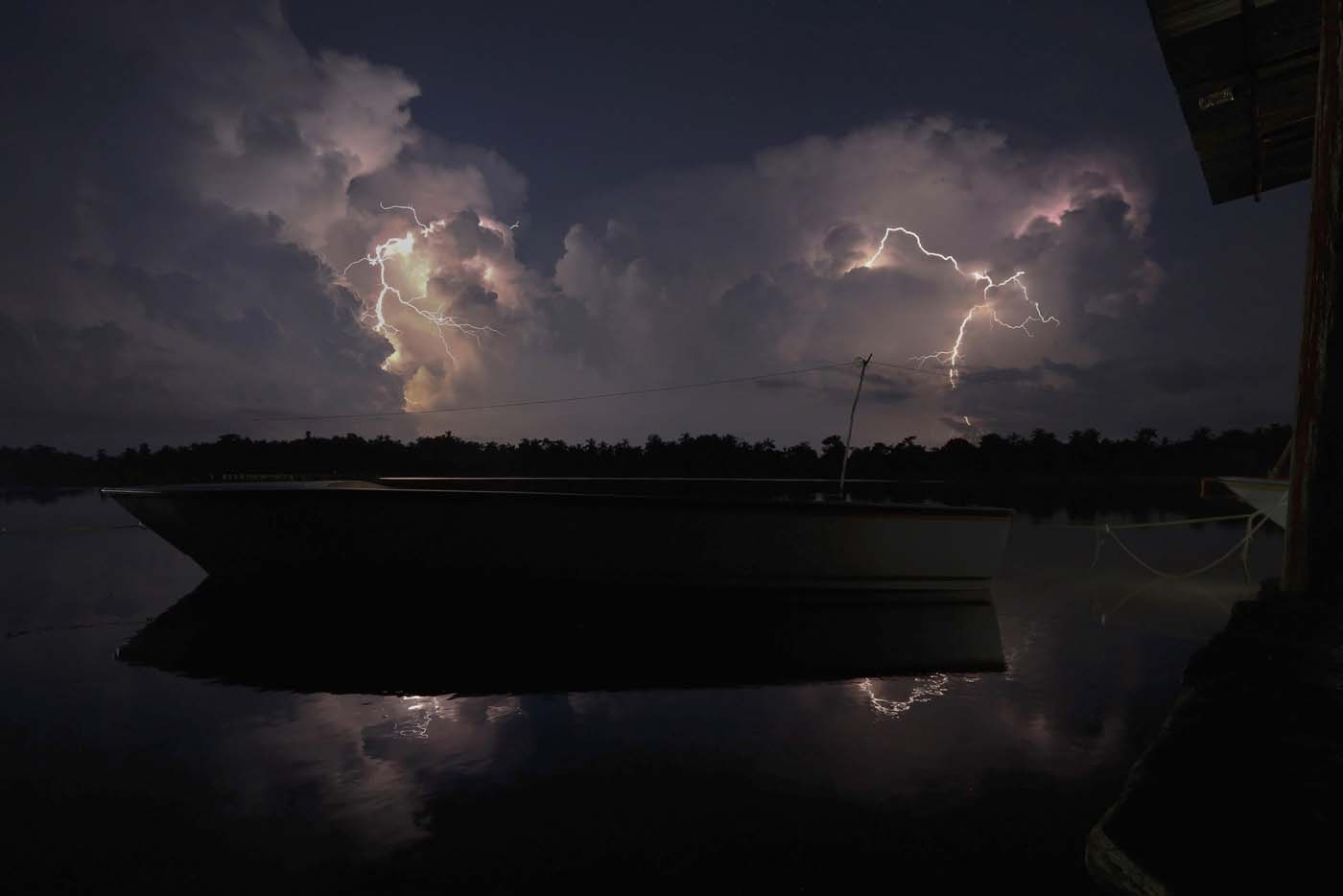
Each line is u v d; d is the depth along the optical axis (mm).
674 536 8211
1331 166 2143
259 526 8594
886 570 8750
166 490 8914
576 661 6188
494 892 2764
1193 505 39062
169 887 2803
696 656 6352
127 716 4773
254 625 7543
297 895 2748
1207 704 1949
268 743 4273
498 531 8078
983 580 9109
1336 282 2123
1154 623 7586
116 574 11391
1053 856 2971
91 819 3350
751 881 2830
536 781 3734
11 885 2816
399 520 8117
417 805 3486
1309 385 2207
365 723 4637
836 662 6152
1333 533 2143
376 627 7484
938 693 5227
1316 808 1506
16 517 25594
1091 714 4699
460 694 5258
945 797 3498
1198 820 1601
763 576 8508
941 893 2740
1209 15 4121
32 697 5172
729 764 3939
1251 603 2277
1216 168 5797
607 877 2861
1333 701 1752
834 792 3566
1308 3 4004
